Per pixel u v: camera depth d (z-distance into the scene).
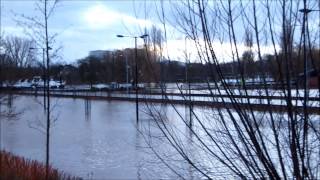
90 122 45.94
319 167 4.22
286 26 4.04
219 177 4.98
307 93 4.01
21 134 36.28
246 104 4.21
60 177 15.05
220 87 4.35
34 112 57.62
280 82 4.10
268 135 4.29
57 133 36.84
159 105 4.99
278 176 4.14
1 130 38.97
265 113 4.20
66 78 105.75
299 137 4.09
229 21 4.36
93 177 19.36
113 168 21.11
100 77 108.25
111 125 42.00
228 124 4.71
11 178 12.82
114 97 84.00
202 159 5.29
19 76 38.59
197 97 4.67
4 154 17.75
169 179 16.58
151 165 19.28
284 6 4.05
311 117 4.06
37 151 27.47
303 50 4.01
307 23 4.00
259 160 4.32
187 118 6.12
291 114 4.06
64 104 74.88
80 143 30.55
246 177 4.46
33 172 13.84
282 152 4.37
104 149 27.28
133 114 53.69
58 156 25.30
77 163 22.91
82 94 96.50
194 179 6.46
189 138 5.59
